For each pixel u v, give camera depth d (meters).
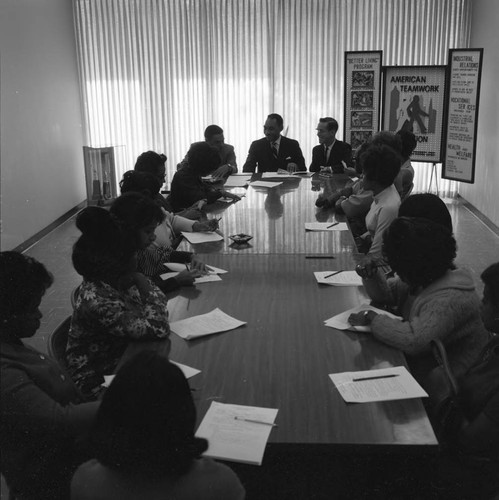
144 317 2.22
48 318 4.63
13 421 1.65
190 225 3.92
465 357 2.20
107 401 1.18
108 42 8.64
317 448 1.62
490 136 7.48
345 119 8.12
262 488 1.81
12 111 6.16
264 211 4.55
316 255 3.35
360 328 2.29
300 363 2.06
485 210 7.64
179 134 8.96
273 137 6.90
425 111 7.85
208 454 1.58
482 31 7.93
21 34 6.57
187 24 8.59
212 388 1.92
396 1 8.42
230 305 2.61
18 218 6.13
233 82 8.78
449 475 1.90
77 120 8.64
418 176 9.06
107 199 8.38
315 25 8.56
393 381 1.92
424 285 2.23
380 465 1.83
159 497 1.21
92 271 2.18
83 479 1.25
